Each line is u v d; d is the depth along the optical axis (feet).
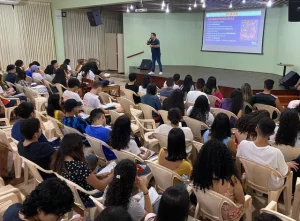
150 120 12.78
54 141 10.52
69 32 34.71
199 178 5.95
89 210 6.86
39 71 23.88
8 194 6.44
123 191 5.16
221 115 8.47
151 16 34.12
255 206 8.63
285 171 7.17
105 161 9.06
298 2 16.67
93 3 26.99
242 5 28.58
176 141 6.91
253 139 8.87
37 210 4.18
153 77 28.35
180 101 12.63
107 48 38.27
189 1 24.61
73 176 6.66
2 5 28.60
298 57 23.62
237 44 31.32
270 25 28.07
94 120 9.49
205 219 7.52
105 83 21.11
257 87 21.62
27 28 30.91
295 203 7.54
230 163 5.82
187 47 35.99
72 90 14.56
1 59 29.55
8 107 15.69
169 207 4.30
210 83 16.33
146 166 8.36
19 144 7.96
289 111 8.27
